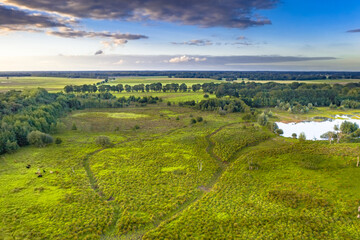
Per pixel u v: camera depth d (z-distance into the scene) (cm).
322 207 4562
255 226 4138
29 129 9506
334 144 8106
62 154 8125
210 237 3916
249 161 7100
